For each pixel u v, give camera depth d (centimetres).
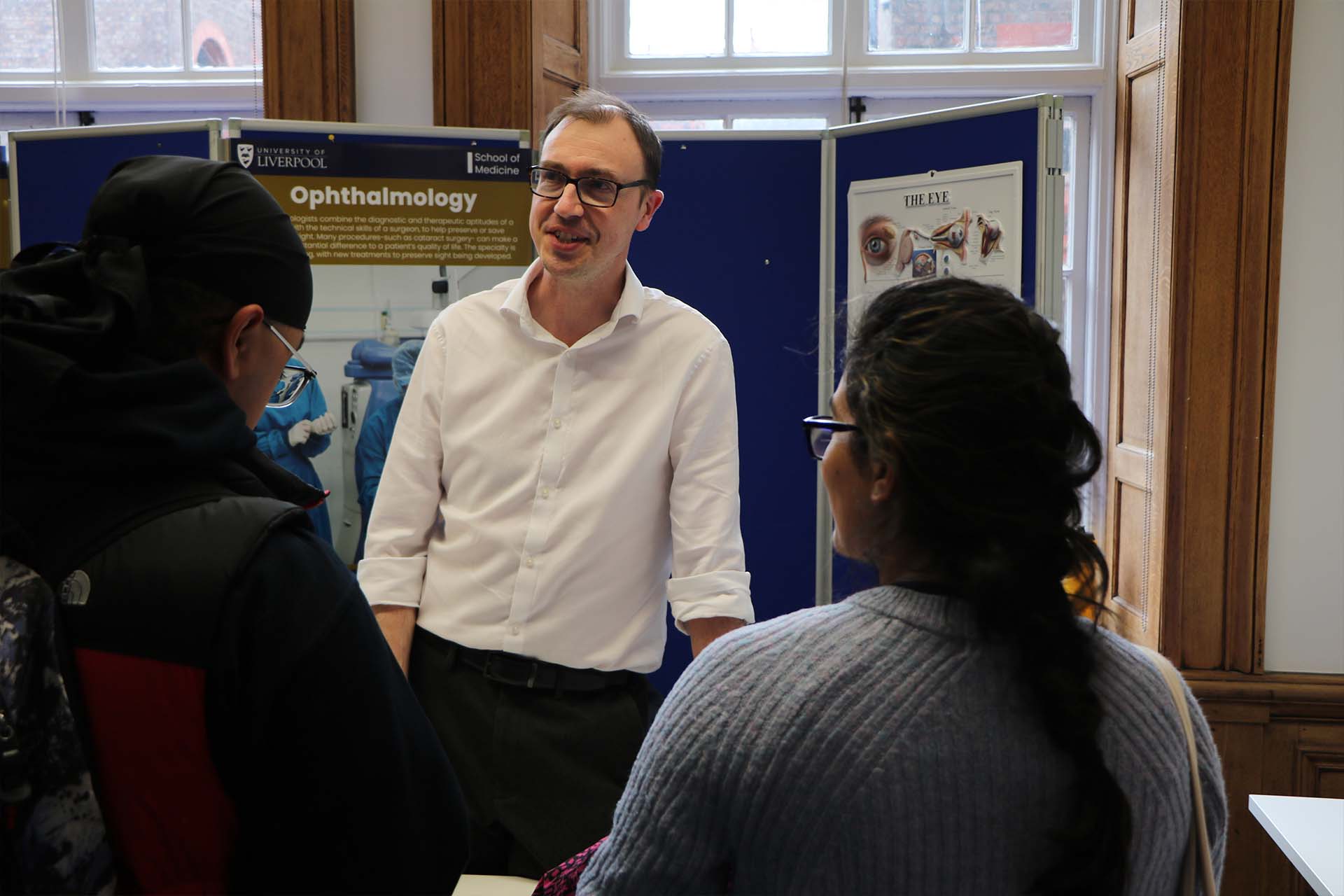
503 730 168
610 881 78
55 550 73
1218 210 278
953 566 73
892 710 71
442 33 309
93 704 72
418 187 270
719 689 76
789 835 72
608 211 166
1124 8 312
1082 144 336
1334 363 283
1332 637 289
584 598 170
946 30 340
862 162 290
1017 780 70
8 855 69
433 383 180
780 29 346
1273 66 272
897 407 73
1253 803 166
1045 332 75
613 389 173
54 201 290
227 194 81
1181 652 291
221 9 357
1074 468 74
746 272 302
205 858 75
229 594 73
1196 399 283
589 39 346
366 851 78
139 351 78
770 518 306
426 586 178
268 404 99
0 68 359
